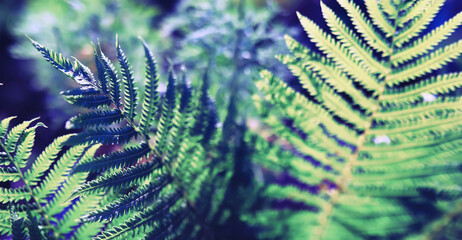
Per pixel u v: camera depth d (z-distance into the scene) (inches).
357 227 24.8
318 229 25.9
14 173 24.0
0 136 23.7
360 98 24.5
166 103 25.1
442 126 23.4
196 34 36.0
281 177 32.2
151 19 46.7
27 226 23.7
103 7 42.9
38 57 42.1
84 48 40.3
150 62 24.6
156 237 24.6
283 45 35.5
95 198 25.1
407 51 23.7
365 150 24.8
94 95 23.8
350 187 25.2
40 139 41.4
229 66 35.3
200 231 26.5
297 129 25.6
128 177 24.4
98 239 23.7
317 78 24.5
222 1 37.6
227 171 27.3
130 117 24.4
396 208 23.7
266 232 26.5
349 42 23.9
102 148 34.3
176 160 25.6
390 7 23.5
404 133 24.1
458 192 22.6
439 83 23.5
